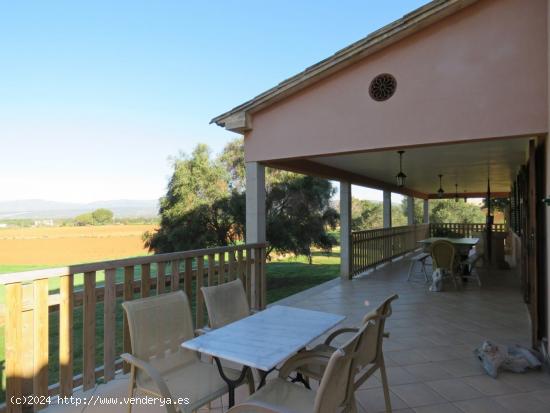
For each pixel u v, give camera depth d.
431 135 3.79
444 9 3.63
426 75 3.83
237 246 4.30
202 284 3.68
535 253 3.58
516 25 3.49
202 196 10.68
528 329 4.24
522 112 3.45
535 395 2.66
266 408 1.49
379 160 6.42
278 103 4.70
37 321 2.34
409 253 11.94
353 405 1.77
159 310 2.26
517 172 7.91
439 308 5.23
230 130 5.00
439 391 2.71
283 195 11.10
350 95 4.24
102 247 16.30
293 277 11.46
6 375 2.19
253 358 1.68
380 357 2.24
